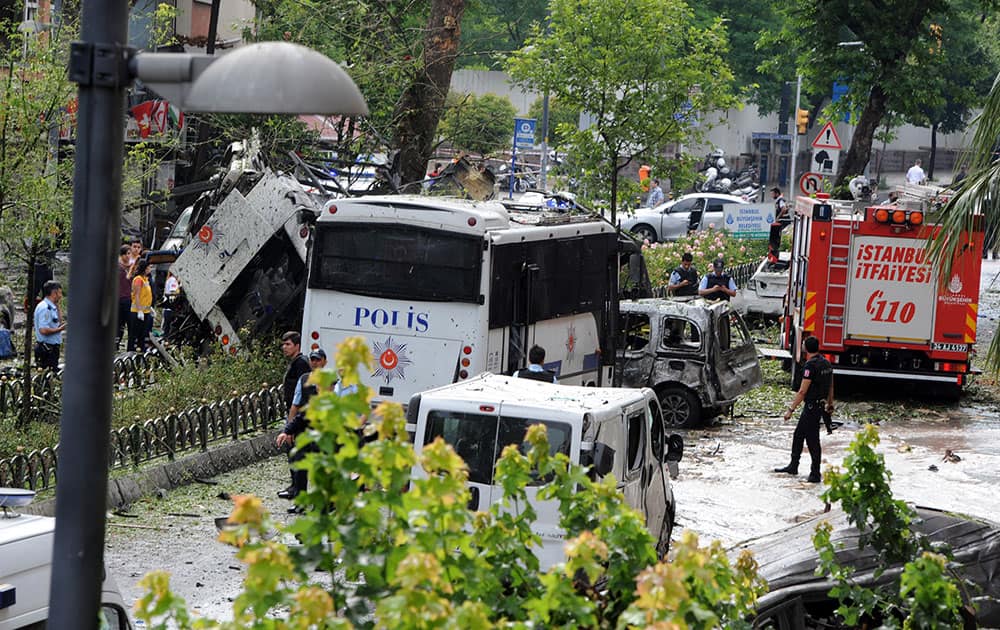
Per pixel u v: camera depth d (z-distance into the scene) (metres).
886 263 54.28
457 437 25.28
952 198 30.55
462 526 10.89
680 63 66.06
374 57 62.91
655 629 8.98
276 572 9.51
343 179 66.31
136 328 54.53
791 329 61.28
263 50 10.56
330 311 41.31
